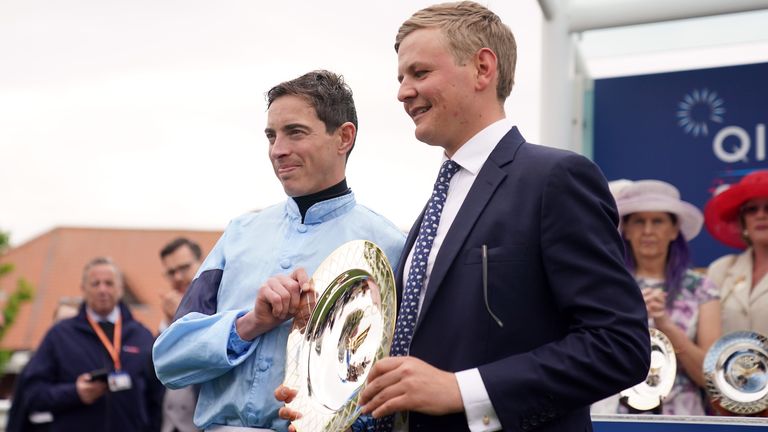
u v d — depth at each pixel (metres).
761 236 4.31
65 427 6.22
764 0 4.31
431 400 2.22
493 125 2.59
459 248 2.42
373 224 3.06
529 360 2.27
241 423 2.88
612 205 2.43
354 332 2.66
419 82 2.57
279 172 3.04
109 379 6.23
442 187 2.61
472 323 2.36
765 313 4.25
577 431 2.39
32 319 31.22
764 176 4.32
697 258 4.43
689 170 4.60
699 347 4.35
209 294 3.09
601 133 4.77
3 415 9.19
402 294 2.64
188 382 2.91
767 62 4.51
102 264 6.52
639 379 2.28
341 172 3.10
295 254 2.99
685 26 4.61
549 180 2.38
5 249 10.51
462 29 2.57
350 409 2.51
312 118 3.00
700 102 4.61
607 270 2.30
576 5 4.64
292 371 2.75
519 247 2.37
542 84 4.63
